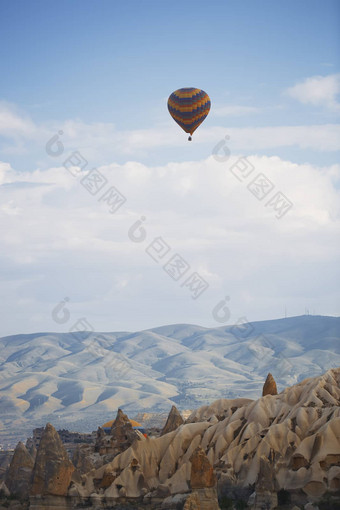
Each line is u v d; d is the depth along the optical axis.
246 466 105.69
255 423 114.44
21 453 116.06
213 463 109.38
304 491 98.25
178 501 101.25
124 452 112.44
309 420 110.25
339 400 115.50
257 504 96.19
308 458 102.31
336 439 103.12
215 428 117.25
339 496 96.50
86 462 116.56
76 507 102.62
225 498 100.69
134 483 106.88
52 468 102.25
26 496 109.50
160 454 114.31
